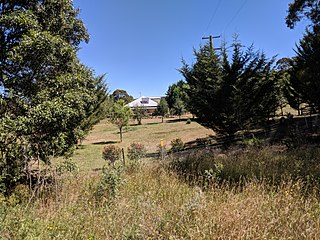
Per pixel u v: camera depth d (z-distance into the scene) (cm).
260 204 400
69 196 577
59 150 759
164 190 554
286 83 1816
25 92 755
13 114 739
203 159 841
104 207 491
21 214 452
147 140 2686
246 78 1267
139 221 374
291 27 1534
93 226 399
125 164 904
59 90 764
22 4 809
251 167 655
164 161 859
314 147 923
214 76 1291
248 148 1021
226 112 1280
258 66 1279
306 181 506
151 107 7262
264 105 1327
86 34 939
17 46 696
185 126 3625
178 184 600
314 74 1424
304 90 1642
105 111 2431
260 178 530
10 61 729
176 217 375
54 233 377
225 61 1288
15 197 580
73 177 735
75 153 2011
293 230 333
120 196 530
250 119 1320
